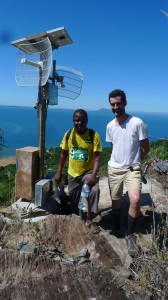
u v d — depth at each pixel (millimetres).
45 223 4141
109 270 3488
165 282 3191
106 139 4402
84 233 4023
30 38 4637
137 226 4715
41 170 4941
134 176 4113
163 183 6566
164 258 3312
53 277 3342
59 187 4855
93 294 3223
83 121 4219
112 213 4898
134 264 3582
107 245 3943
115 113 4066
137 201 3953
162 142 10992
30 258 3469
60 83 5121
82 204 4297
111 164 4312
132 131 4043
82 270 3445
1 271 3385
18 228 4137
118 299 3168
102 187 6270
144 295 3197
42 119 4855
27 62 4402
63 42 4824
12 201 5180
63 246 3951
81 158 4406
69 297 3182
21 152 4719
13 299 3125
